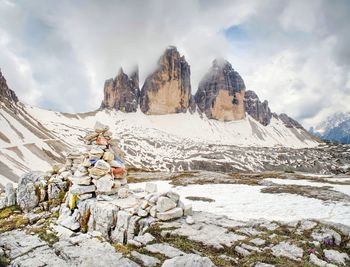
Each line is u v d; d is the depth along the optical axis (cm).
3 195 2297
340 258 1061
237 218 1583
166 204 1398
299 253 1057
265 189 3061
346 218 1717
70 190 1783
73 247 1023
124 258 934
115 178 1875
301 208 2053
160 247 1069
